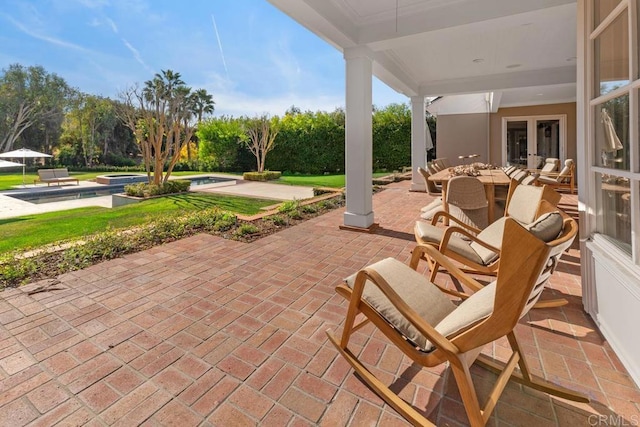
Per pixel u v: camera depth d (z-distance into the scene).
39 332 2.28
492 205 4.80
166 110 11.00
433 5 4.17
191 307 2.64
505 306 1.34
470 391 1.40
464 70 7.33
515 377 1.77
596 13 2.30
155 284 3.09
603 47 2.22
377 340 2.17
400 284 1.90
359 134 5.00
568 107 10.97
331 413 1.59
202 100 27.31
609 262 2.01
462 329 1.46
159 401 1.66
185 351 2.07
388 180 12.03
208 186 12.41
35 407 1.62
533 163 11.45
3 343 2.15
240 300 2.76
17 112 24.03
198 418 1.56
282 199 8.97
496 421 1.52
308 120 17.48
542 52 6.08
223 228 5.20
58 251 3.97
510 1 3.80
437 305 1.82
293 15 3.87
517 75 7.57
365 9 4.32
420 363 1.59
